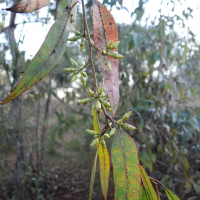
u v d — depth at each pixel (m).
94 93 0.22
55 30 0.22
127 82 0.98
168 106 1.03
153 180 0.26
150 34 0.85
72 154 1.81
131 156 0.21
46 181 1.32
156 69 1.13
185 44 0.85
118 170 0.21
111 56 0.21
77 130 2.16
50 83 1.18
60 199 1.23
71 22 0.23
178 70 1.05
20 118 1.03
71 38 0.23
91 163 1.61
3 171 0.94
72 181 1.43
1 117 0.92
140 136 1.05
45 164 1.67
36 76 0.20
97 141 0.22
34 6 0.22
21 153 1.05
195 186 0.86
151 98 0.94
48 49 0.21
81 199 1.25
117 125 0.22
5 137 0.92
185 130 0.88
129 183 0.21
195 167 0.97
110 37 0.22
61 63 1.27
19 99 1.01
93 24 0.22
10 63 0.93
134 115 0.98
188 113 0.92
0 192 1.08
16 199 1.03
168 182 0.97
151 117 0.95
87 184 1.40
